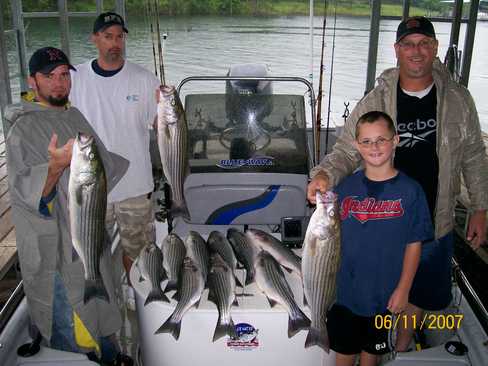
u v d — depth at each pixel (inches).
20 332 102.7
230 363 92.0
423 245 100.6
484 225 103.8
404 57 94.1
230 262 97.3
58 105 93.5
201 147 118.9
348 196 90.0
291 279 98.3
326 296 80.0
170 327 87.7
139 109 126.3
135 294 98.0
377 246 88.8
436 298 103.7
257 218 118.9
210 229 118.8
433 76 97.5
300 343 91.3
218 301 88.7
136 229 132.5
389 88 98.7
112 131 124.2
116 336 120.8
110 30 119.4
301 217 108.7
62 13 241.1
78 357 96.1
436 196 99.3
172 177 98.2
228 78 121.8
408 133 98.2
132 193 128.3
